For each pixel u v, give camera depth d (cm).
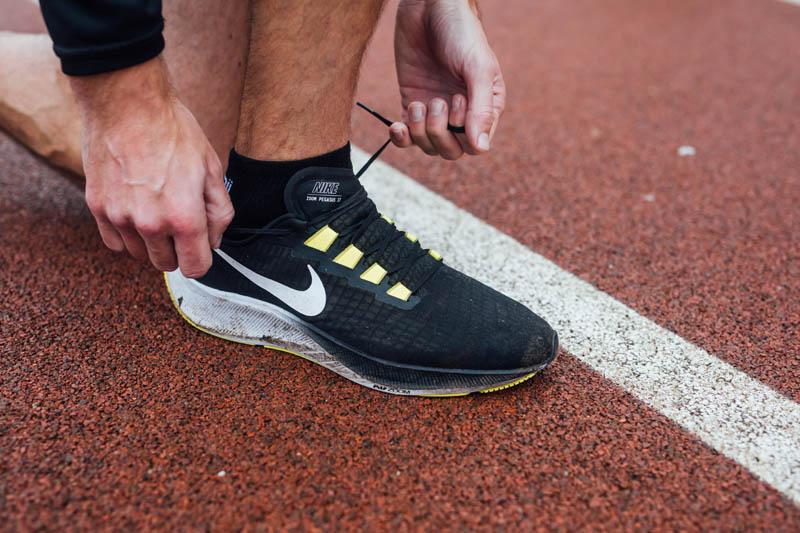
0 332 107
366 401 97
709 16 342
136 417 91
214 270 104
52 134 127
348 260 97
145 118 71
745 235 149
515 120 216
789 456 88
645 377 103
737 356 109
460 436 90
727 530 76
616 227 152
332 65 89
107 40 64
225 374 101
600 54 282
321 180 95
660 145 199
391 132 105
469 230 149
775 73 263
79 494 78
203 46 108
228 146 117
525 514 78
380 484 82
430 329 96
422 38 112
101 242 136
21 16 279
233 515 76
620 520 77
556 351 100
